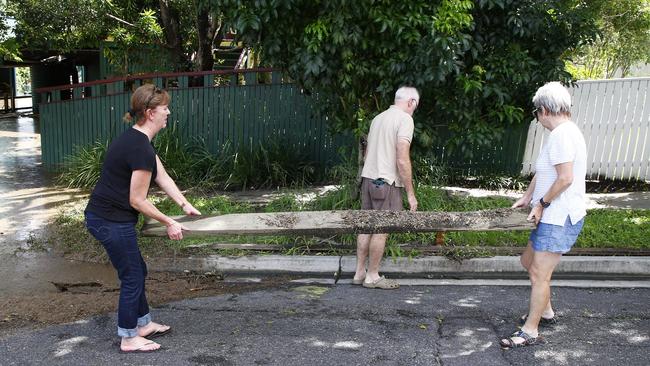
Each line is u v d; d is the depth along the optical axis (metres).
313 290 5.14
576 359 3.83
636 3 10.55
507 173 9.03
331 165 9.09
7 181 9.34
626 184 8.88
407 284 5.31
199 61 11.25
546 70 6.11
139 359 3.80
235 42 6.62
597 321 4.45
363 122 6.06
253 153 8.88
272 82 9.11
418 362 3.79
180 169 8.74
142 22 10.68
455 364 3.76
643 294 5.05
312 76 5.88
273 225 4.05
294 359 3.82
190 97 9.33
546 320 4.37
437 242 5.86
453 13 5.24
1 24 11.17
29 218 7.24
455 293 5.06
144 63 11.62
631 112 8.79
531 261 4.22
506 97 6.05
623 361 3.81
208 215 4.10
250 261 5.66
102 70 13.02
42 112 10.17
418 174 7.80
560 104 3.78
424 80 5.51
